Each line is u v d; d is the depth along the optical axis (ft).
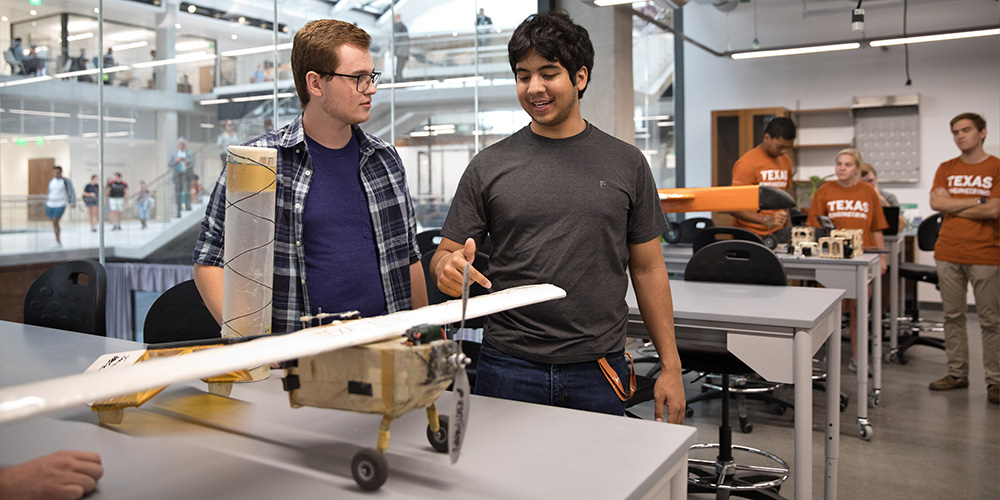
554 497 2.57
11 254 12.64
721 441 8.18
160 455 3.04
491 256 5.08
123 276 14.82
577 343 4.75
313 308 4.80
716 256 9.32
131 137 14.67
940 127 25.72
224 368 2.23
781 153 14.98
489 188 4.98
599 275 4.78
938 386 13.41
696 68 29.68
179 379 2.13
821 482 8.79
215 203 4.45
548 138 4.93
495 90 16.37
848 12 26.84
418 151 16.44
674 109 29.60
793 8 27.78
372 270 5.06
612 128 16.03
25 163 12.88
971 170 12.57
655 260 5.13
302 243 4.79
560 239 4.73
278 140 4.79
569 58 4.50
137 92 14.69
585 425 3.49
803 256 11.33
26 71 12.82
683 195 11.23
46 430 3.37
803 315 6.42
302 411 3.70
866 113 26.76
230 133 15.93
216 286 4.41
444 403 3.91
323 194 4.88
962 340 13.30
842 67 27.20
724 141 28.66
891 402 12.62
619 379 4.83
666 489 3.19
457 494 2.61
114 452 3.07
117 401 3.38
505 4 16.25
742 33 28.73
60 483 2.55
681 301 7.41
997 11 24.57
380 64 16.22
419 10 16.30
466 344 8.16
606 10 15.90
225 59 15.62
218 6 15.43
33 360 4.89
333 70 4.54
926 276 16.40
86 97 13.79
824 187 15.16
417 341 2.67
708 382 13.03
